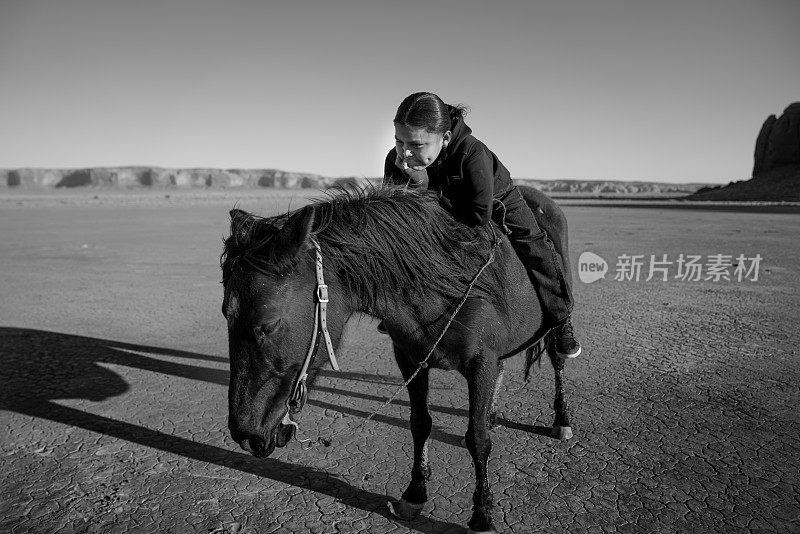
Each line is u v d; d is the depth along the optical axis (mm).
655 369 5797
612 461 3822
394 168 3039
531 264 2992
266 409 2217
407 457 3934
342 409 4852
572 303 3135
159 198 81875
